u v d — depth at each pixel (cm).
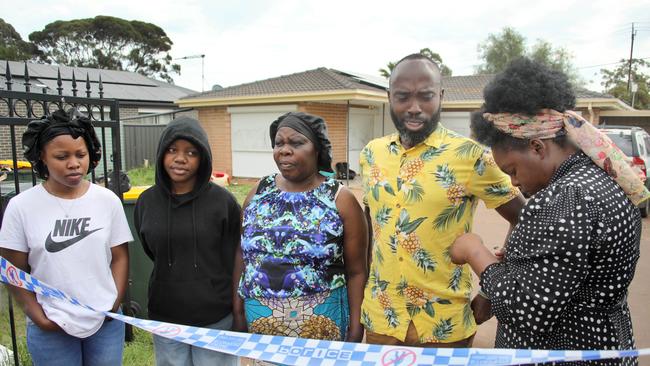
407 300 206
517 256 142
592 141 139
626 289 140
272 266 216
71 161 216
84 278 221
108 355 233
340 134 1609
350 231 228
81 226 223
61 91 309
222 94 1645
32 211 217
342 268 231
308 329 216
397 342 209
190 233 236
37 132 213
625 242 133
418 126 200
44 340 221
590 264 133
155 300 242
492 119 151
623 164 138
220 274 245
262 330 218
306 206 224
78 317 218
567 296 132
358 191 1288
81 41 4894
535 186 153
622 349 141
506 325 159
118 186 351
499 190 197
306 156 226
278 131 230
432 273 202
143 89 2117
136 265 372
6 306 419
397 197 206
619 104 1748
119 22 4834
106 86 1978
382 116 1833
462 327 206
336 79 1555
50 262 216
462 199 200
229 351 164
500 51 4341
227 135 1588
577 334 140
